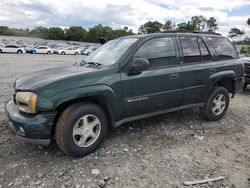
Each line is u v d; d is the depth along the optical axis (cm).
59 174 348
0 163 373
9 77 1212
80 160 386
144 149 425
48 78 385
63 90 367
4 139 446
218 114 569
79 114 378
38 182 331
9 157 390
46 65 2084
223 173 363
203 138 480
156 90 457
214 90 550
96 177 344
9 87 905
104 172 356
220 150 434
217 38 579
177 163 385
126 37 496
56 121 376
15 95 393
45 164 373
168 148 432
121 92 418
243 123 573
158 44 470
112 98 407
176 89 483
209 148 439
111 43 506
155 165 378
